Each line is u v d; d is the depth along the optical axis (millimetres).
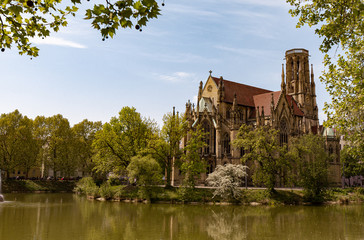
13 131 112438
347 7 26438
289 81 151000
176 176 105625
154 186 91938
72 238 40562
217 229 48594
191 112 119438
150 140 93750
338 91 35031
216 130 110562
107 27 16000
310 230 48062
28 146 114938
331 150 127250
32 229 45781
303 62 149250
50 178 144500
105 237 41594
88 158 134500
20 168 120312
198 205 80062
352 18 26875
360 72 31500
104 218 56844
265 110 124375
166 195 85938
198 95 131250
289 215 63875
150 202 83938
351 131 37062
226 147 113625
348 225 52438
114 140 96312
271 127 112750
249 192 87625
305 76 149875
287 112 120688
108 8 15641
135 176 85500
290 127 119750
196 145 93062
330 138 127688
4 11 16562
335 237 43312
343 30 27719
